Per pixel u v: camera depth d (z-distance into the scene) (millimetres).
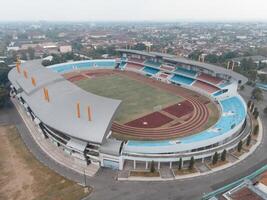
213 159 73812
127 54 189625
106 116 73875
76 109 79750
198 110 110188
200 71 143125
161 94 131500
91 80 156500
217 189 64188
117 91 136250
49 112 82875
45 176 69500
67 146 75500
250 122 102062
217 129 86438
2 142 88062
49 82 103500
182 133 89625
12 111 114000
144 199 61094
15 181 67875
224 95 119562
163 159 71250
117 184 66250
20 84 109188
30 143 86875
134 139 85312
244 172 70938
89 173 70625
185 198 61406
